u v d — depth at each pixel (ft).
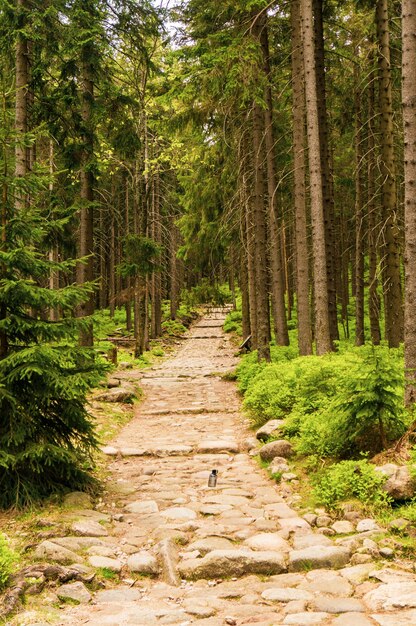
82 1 52.95
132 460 31.60
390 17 53.88
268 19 53.36
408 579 14.71
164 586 15.94
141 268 74.18
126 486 25.84
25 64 48.75
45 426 23.50
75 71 53.72
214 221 67.67
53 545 17.19
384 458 22.11
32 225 23.34
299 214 48.39
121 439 36.42
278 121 61.62
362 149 62.80
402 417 23.84
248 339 86.22
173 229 123.95
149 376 66.85
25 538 18.70
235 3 48.88
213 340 121.80
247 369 51.75
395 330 49.49
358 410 23.47
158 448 32.96
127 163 84.43
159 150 83.87
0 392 21.44
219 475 27.32
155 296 120.67
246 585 15.66
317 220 43.27
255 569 16.49
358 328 62.90
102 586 15.76
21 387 22.57
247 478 26.40
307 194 71.00
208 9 51.65
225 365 78.23
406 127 25.58
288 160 64.23
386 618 12.51
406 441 22.26
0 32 48.91
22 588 14.67
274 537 18.39
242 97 44.88
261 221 54.54
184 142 75.10
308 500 22.30
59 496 22.44
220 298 74.59
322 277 43.29
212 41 46.68
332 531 18.80
